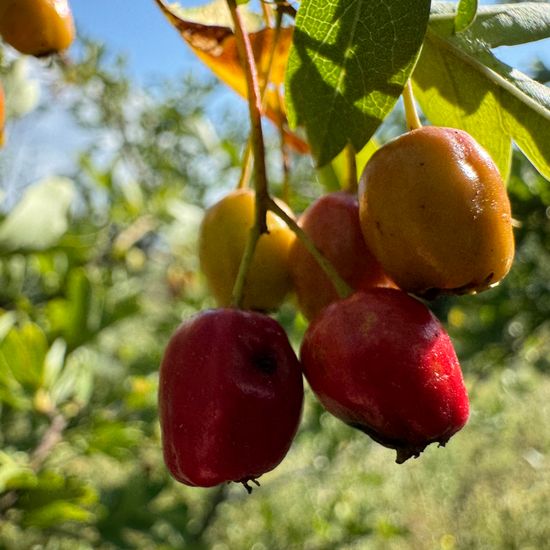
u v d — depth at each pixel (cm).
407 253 6
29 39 8
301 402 6
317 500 32
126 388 19
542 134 7
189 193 31
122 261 24
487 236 6
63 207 18
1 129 9
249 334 6
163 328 26
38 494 13
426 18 6
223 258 8
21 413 17
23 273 20
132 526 17
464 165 6
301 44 6
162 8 9
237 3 7
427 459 40
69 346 15
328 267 7
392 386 6
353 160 8
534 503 36
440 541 34
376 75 6
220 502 25
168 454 6
